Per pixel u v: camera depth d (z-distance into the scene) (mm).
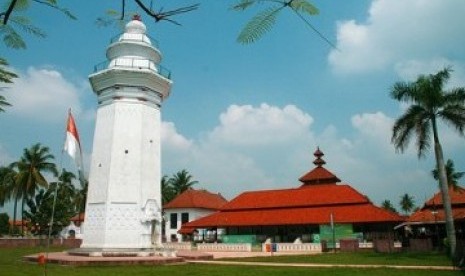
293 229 56625
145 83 38219
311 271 24812
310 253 43656
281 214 56500
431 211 50188
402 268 25766
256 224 55750
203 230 68375
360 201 53719
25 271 24797
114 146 36562
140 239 35156
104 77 38031
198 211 76812
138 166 36656
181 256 36375
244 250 50875
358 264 29250
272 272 24406
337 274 23094
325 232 51438
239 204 62062
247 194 64625
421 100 35625
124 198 35594
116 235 34656
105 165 36469
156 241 36500
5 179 65750
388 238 47500
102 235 34625
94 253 33469
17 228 91312
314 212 54688
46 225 74688
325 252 44344
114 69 37219
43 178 64188
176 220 76812
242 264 30406
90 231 35625
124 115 37375
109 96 38062
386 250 41781
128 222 35156
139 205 35844
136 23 40250
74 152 20828
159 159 38688
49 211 73938
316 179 67750
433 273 23016
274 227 57906
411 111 36125
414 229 59500
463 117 34750
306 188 61031
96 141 37969
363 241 48688
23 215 70688
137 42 39281
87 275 22938
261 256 39750
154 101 39281
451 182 51594
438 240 46406
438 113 35844
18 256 39469
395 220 49812
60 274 23328
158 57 40906
